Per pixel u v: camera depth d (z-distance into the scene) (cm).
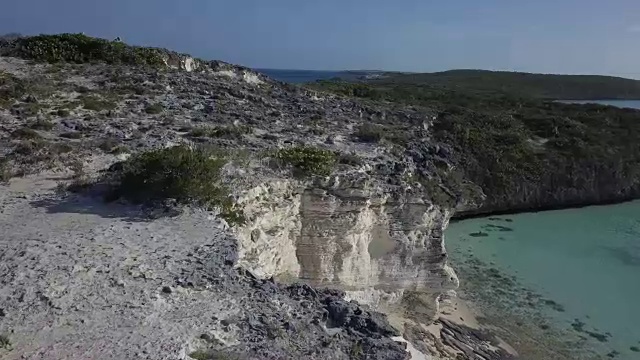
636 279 3691
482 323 2922
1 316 1048
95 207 1702
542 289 3481
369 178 2492
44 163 2136
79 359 929
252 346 1030
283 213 2142
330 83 8762
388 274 2625
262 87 4812
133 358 943
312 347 1072
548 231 5022
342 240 2395
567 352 2669
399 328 2562
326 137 3266
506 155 6144
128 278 1229
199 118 3164
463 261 4028
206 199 1742
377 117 4831
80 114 2948
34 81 3416
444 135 5812
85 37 4553
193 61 4878
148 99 3447
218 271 1309
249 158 2284
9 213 1620
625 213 5881
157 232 1508
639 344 2769
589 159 6444
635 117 8388
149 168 1788
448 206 2834
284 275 2194
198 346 1005
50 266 1262
